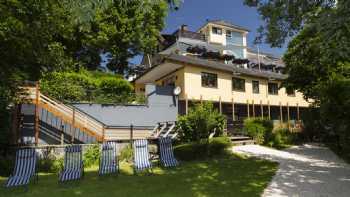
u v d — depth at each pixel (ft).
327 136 73.20
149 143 50.44
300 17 37.22
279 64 134.82
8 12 32.71
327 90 44.88
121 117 61.98
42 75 44.47
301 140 78.18
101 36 90.22
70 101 58.95
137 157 38.32
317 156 51.98
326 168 40.11
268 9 38.27
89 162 43.60
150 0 25.36
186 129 53.93
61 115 49.88
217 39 147.23
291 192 27.63
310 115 77.87
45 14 36.29
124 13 94.32
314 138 79.71
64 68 45.91
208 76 79.87
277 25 38.60
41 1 35.37
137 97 67.92
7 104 40.78
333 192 27.63
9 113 42.91
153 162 43.60
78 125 50.49
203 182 31.68
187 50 107.34
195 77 76.54
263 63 124.36
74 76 62.54
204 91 77.82
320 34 31.24
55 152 45.55
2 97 39.22
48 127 52.90
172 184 30.86
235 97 85.10
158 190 28.37
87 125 53.06
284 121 92.53
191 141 52.54
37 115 48.52
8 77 38.86
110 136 58.13
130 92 69.62
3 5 32.50
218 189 28.68
